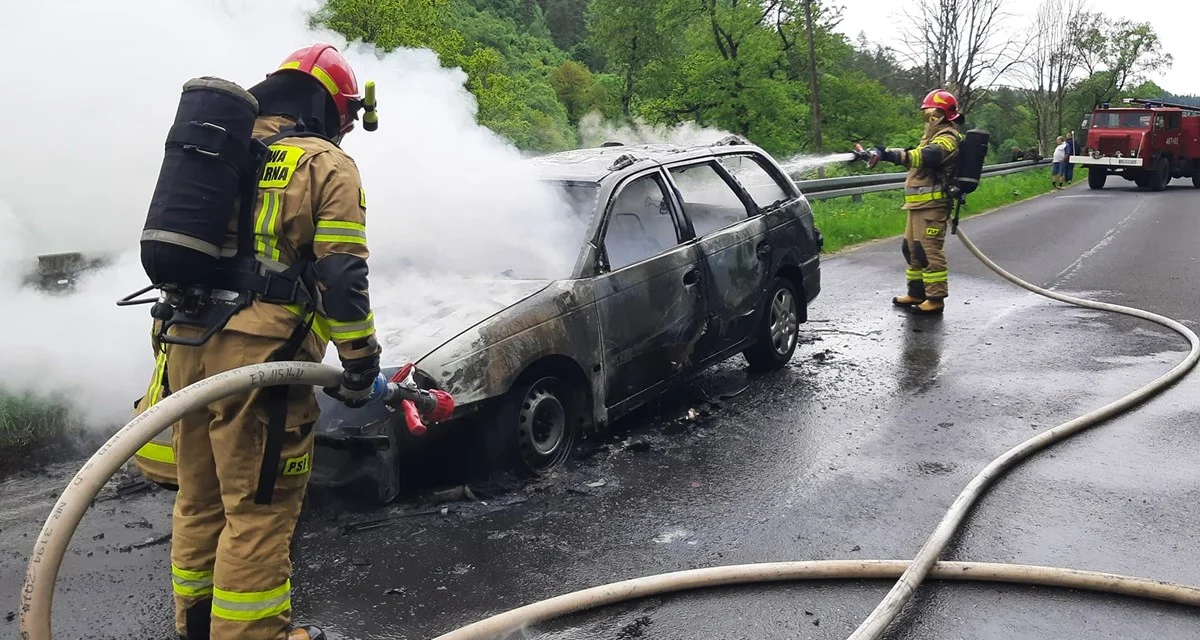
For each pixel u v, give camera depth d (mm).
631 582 3266
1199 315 8023
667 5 32562
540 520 3945
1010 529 3801
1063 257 12016
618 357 4699
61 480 4535
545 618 3098
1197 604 3174
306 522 3914
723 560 3582
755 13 30375
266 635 2639
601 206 4785
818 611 3199
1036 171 33188
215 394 2312
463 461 4223
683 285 5160
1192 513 3930
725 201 6023
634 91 36781
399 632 3092
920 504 4090
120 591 3396
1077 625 3084
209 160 2430
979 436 4984
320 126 2740
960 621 3115
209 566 2838
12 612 3232
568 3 69062
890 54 33625
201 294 2518
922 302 8617
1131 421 5160
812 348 7117
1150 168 26844
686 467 4578
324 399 3711
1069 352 6832
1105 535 3734
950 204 8305
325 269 2504
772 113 30344
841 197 18047
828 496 4195
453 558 3609
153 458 2871
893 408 5531
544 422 4387
